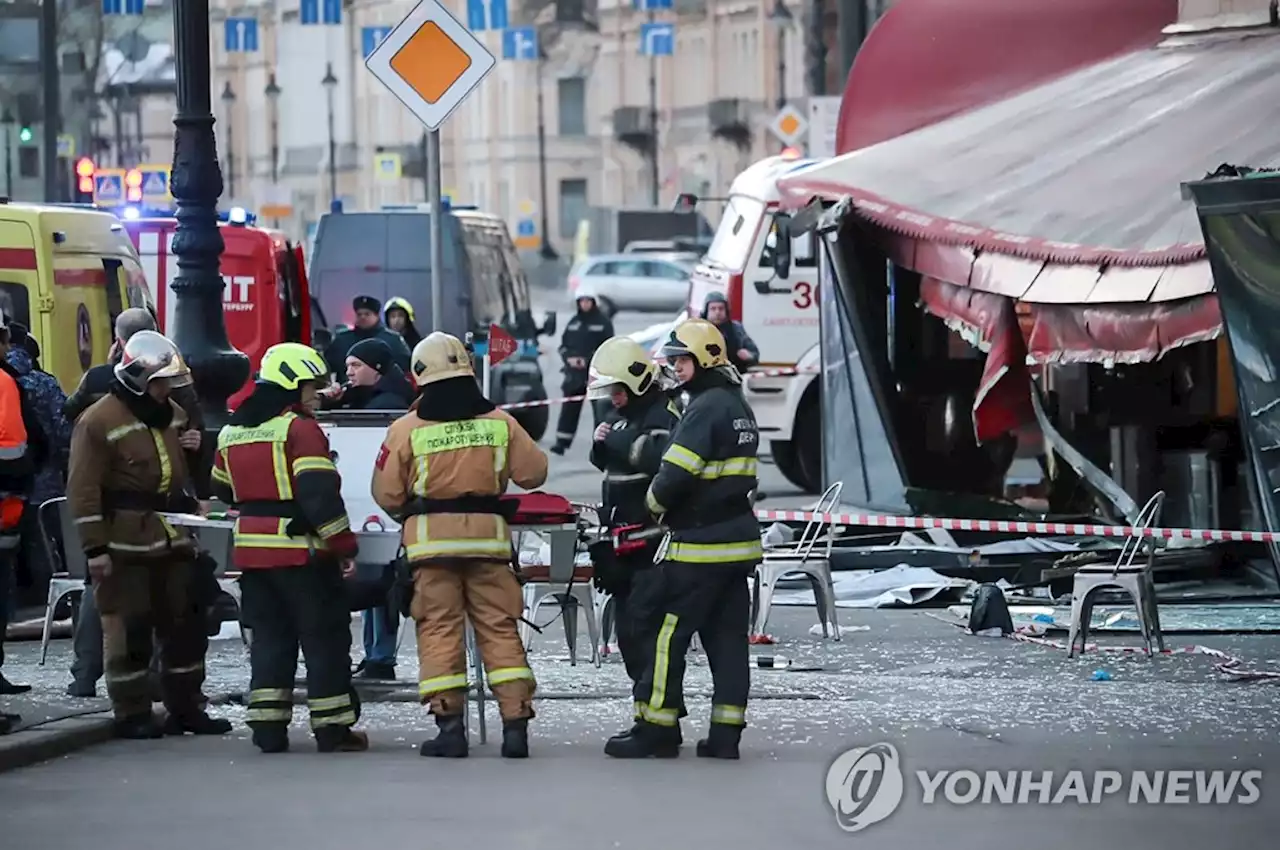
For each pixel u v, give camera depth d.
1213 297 51.84
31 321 55.84
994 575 58.84
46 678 44.06
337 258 98.25
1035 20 66.44
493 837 28.62
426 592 35.25
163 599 37.78
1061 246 54.97
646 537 35.16
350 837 28.66
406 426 35.16
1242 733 37.66
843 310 64.06
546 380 149.50
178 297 55.00
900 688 43.34
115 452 36.88
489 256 105.06
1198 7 65.62
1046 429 59.03
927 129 64.44
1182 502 61.25
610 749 35.47
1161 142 58.84
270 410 35.94
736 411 34.94
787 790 32.22
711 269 86.06
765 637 48.41
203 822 29.80
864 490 64.75
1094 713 39.94
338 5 164.50
